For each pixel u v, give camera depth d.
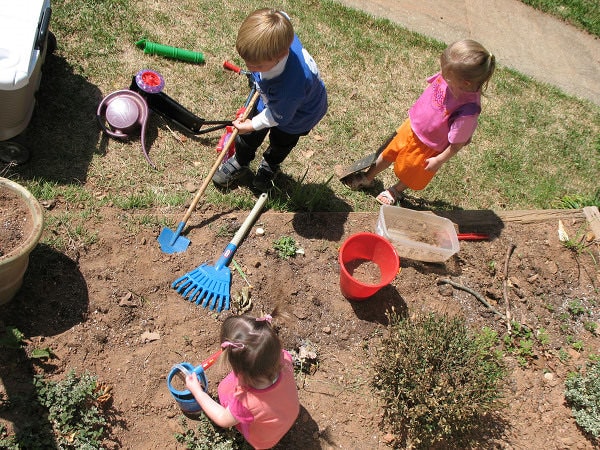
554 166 5.65
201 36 5.39
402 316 3.73
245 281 3.77
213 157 4.50
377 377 3.46
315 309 3.76
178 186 4.22
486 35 7.35
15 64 3.44
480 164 5.35
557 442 3.48
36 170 3.94
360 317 3.79
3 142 3.86
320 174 4.75
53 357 3.12
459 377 3.33
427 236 4.29
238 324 2.57
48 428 2.88
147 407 3.13
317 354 3.57
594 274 4.42
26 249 2.82
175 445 3.05
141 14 5.30
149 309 3.47
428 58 6.38
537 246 4.48
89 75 4.64
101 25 5.01
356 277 3.92
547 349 3.91
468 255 4.31
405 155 4.21
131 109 4.27
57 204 3.80
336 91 5.51
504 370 3.56
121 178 4.12
